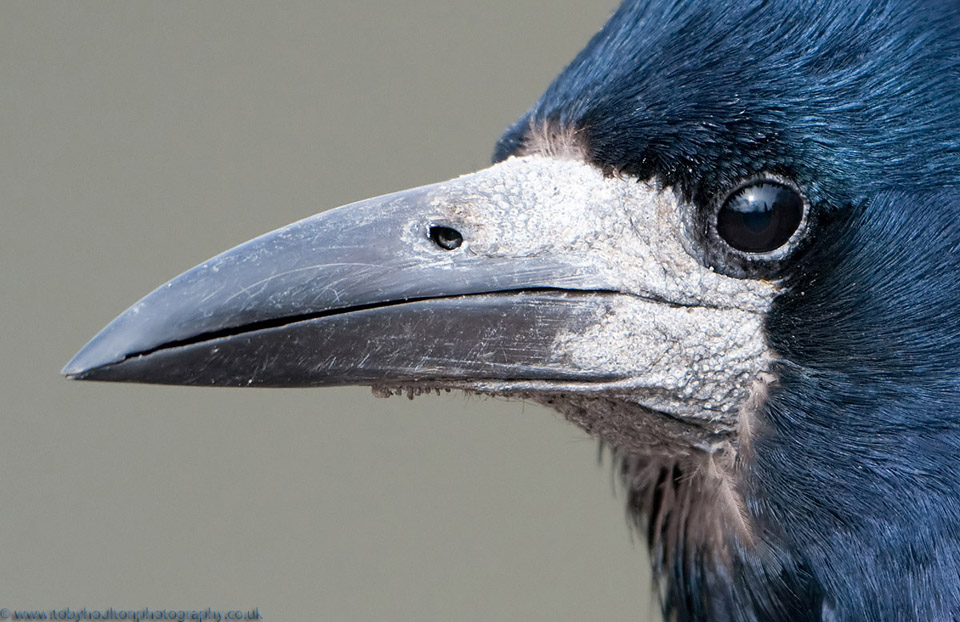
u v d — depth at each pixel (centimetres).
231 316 155
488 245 156
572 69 156
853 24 155
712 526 157
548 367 156
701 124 155
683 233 156
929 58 155
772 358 156
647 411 156
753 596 157
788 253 155
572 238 156
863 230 155
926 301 155
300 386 155
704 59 155
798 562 156
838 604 156
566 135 156
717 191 155
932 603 155
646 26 156
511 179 156
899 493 155
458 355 156
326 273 155
